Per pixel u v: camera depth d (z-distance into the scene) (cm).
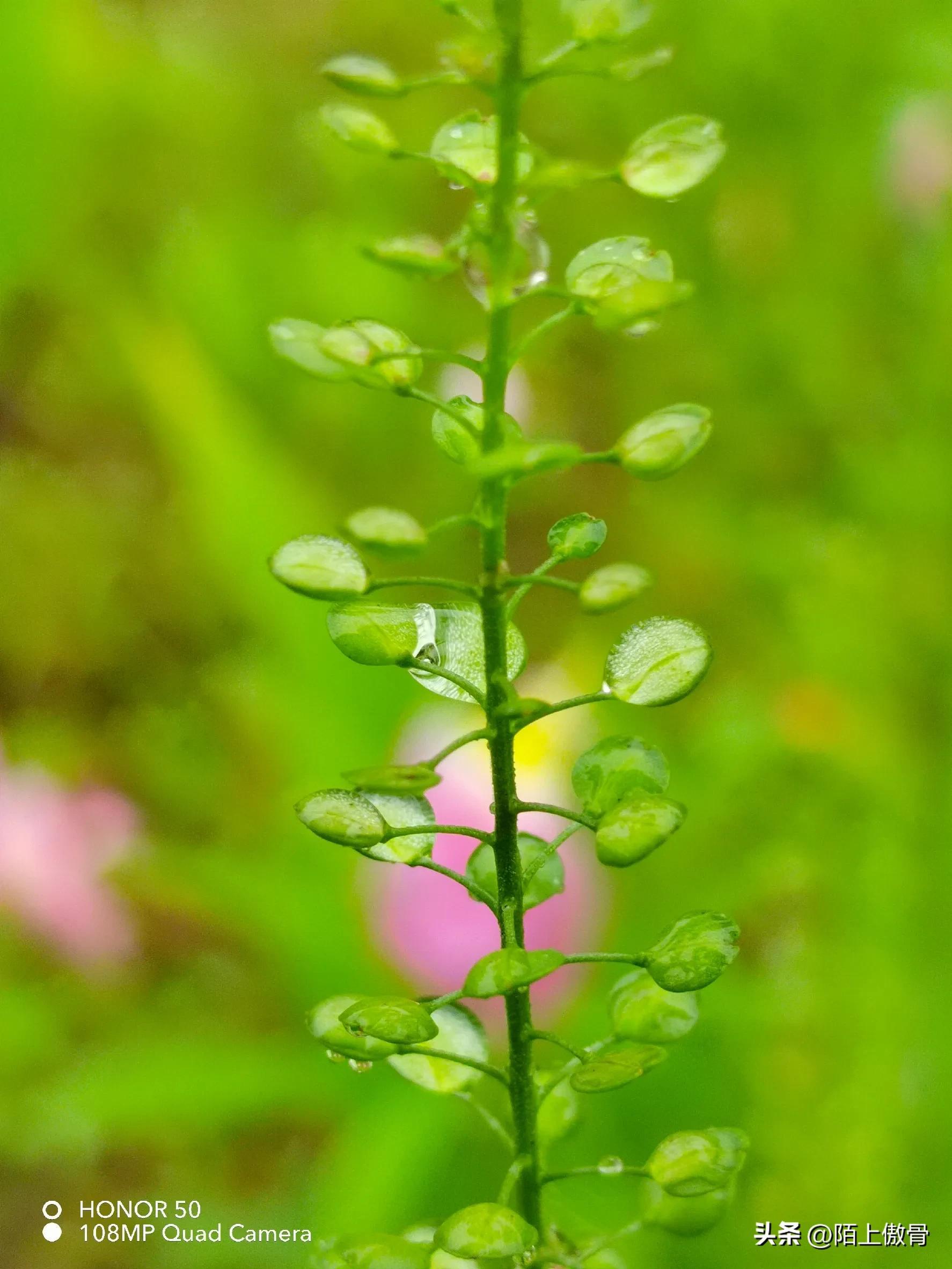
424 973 17
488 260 9
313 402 31
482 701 10
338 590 9
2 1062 21
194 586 28
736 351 30
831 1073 19
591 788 10
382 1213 18
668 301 9
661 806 9
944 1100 18
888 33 30
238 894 22
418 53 38
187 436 25
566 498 30
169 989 23
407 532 9
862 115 30
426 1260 10
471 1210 9
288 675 25
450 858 17
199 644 28
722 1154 10
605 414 31
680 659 10
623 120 32
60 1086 20
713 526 28
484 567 9
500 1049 18
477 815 17
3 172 32
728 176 31
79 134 34
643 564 29
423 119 36
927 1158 18
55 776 25
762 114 31
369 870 20
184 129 36
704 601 28
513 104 9
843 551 25
